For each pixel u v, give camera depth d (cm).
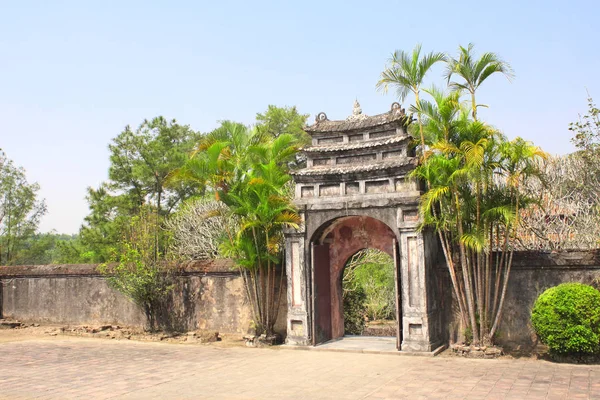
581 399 812
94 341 1642
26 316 2012
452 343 1344
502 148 1190
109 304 1867
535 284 1267
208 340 1580
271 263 1521
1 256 3288
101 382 1041
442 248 1390
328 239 1548
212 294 1673
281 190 1527
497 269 1271
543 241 1603
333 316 1543
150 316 1748
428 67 1295
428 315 1284
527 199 1236
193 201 2514
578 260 1216
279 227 1492
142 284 1672
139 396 922
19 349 1488
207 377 1070
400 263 1330
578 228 1603
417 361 1190
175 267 1725
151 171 3078
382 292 2344
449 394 874
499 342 1288
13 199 3272
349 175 1402
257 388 961
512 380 964
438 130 1259
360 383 981
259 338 1480
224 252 1488
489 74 1255
